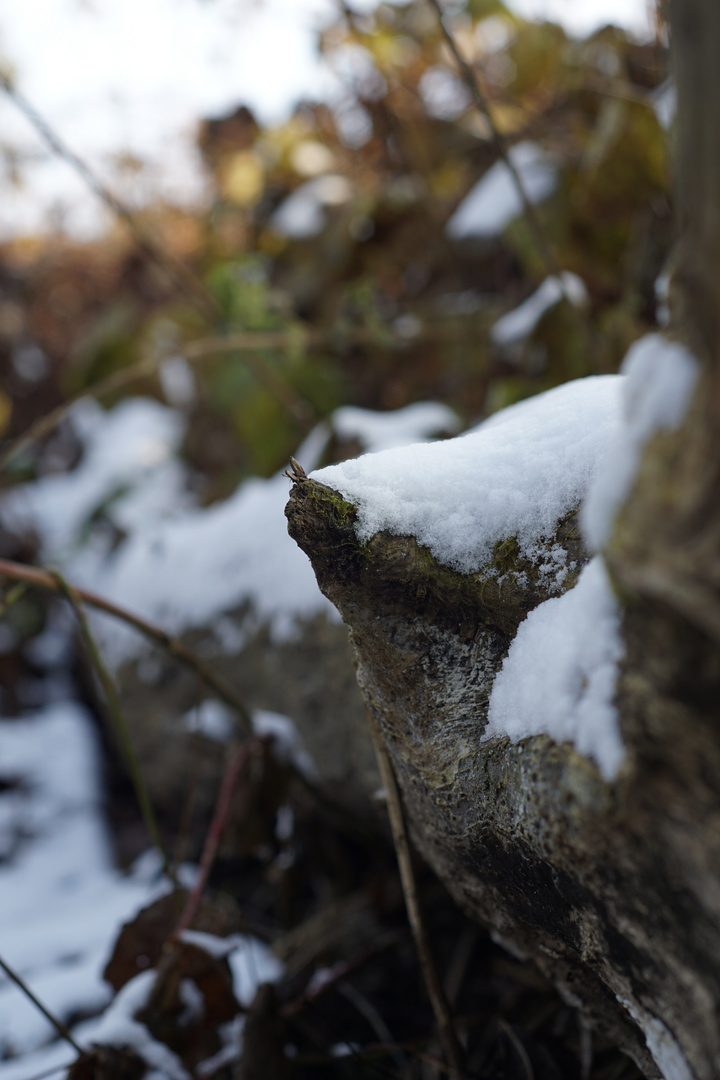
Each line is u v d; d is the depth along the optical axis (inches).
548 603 15.9
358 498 16.3
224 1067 21.5
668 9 12.3
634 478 12.2
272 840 25.0
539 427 17.2
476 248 37.3
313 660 25.9
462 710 16.4
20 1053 24.3
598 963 15.8
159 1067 20.7
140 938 22.5
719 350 11.8
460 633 16.6
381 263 45.5
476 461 16.9
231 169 51.0
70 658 49.4
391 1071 22.9
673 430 12.0
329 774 25.8
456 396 42.7
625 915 14.5
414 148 43.3
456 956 23.6
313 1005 24.3
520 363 36.1
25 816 37.2
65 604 45.6
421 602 16.6
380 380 44.4
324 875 27.9
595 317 35.9
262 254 49.4
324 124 48.2
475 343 39.0
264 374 36.5
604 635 14.1
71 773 40.3
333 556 16.3
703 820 13.1
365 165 47.8
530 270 35.4
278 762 24.7
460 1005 23.3
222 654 30.3
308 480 16.3
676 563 11.9
